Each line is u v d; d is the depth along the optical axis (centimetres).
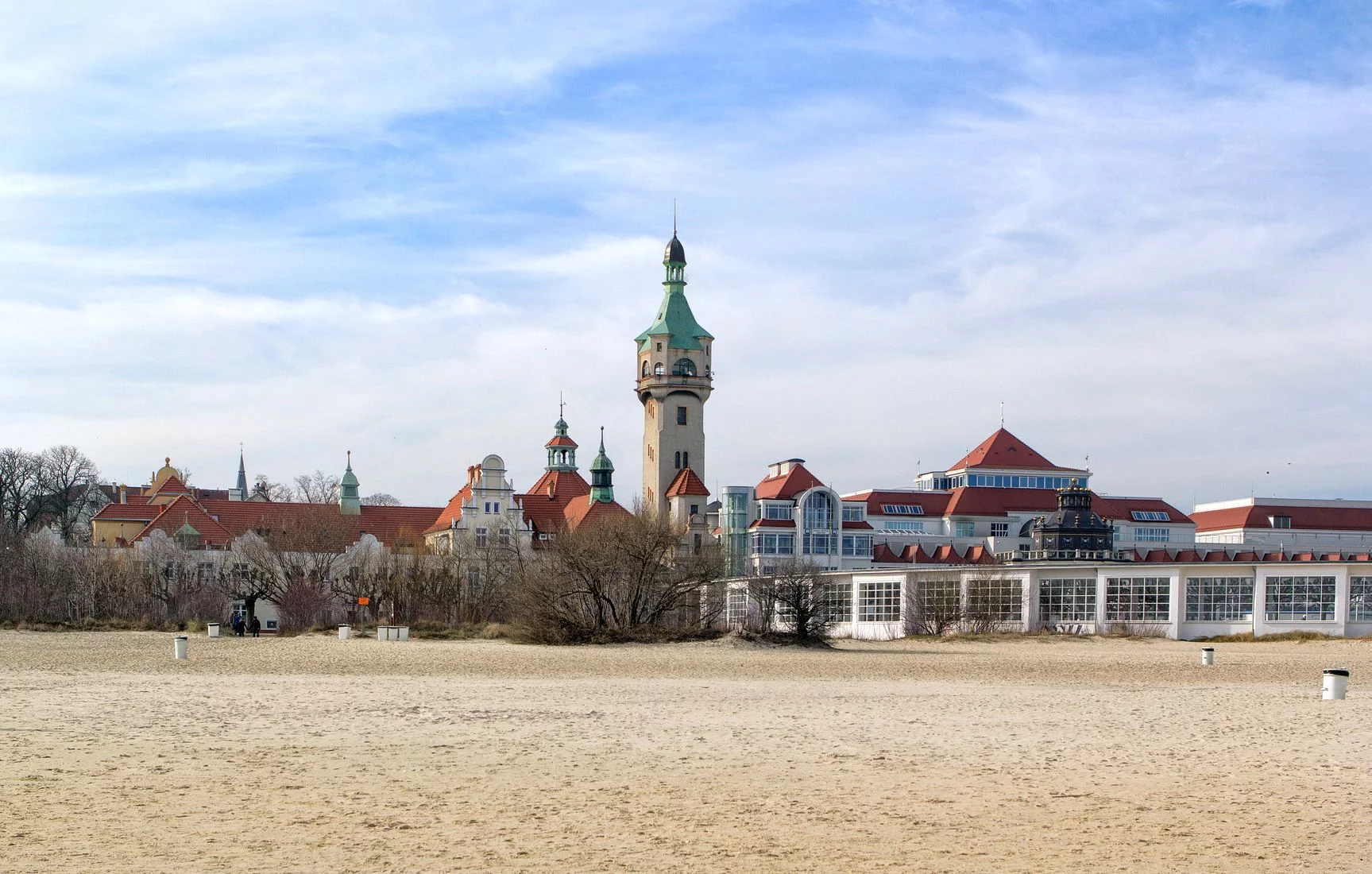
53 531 16812
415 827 2394
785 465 17675
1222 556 16350
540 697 4791
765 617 8869
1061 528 16175
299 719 3966
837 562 16825
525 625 8788
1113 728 3934
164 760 3117
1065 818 2528
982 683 5719
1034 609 10525
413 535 15050
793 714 4269
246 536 13000
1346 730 3912
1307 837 2384
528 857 2175
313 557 12362
